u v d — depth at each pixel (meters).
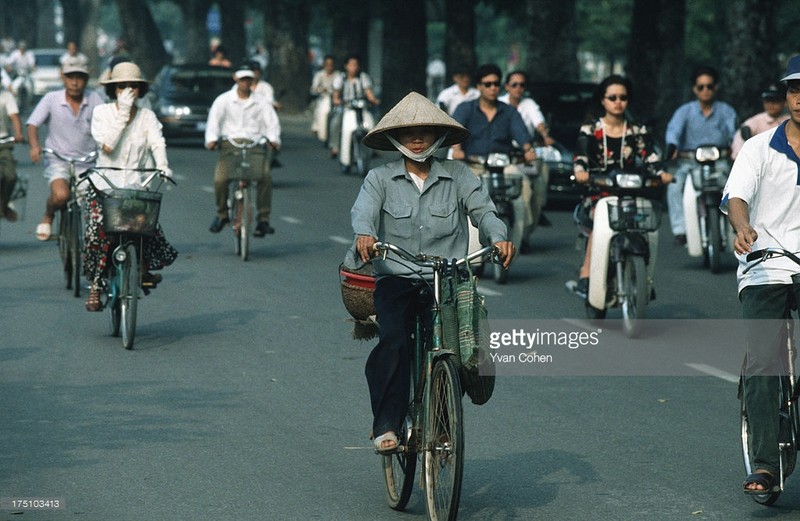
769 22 57.41
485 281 35.09
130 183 27.05
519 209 35.69
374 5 94.00
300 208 51.12
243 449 18.39
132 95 27.33
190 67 82.56
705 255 38.44
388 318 15.34
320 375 23.28
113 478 16.91
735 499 16.38
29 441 18.64
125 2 149.62
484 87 34.91
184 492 16.38
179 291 32.19
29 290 31.88
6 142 35.31
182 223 45.53
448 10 85.88
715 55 106.50
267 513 15.62
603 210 27.77
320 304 30.64
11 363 23.89
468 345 14.50
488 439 19.19
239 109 38.22
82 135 31.64
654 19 73.62
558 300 32.00
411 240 15.62
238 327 27.70
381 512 15.76
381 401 15.30
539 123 40.97
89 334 26.70
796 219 15.78
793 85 15.52
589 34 135.12
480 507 15.95
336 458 18.03
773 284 15.55
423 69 92.19
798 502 16.33
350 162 64.88
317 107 80.75
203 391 21.94
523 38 174.25
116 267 25.98
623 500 16.28
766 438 15.55
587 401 21.62
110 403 20.98
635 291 27.38
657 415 20.70
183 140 86.06
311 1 95.56
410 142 15.59
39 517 15.29
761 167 15.74
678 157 38.84
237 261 37.47
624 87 27.92
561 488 16.77
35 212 47.81
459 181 15.84
